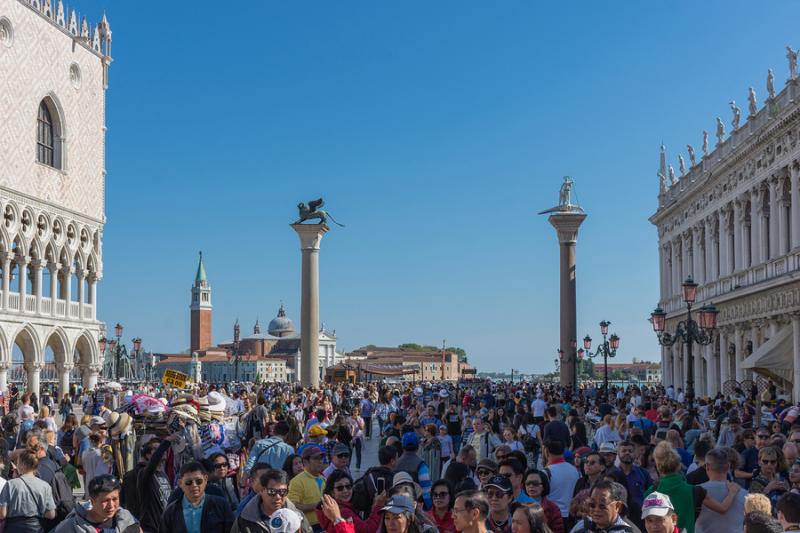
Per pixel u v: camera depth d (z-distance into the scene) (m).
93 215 87.44
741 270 67.50
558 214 77.12
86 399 71.31
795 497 11.02
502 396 80.94
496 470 15.00
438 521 13.89
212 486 15.52
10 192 73.50
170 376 36.91
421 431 29.23
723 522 14.39
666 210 91.69
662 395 58.47
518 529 11.35
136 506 15.50
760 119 63.69
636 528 11.72
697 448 17.06
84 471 23.97
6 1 73.50
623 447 16.27
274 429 21.00
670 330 92.38
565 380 76.19
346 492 14.26
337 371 140.38
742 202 68.12
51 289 80.44
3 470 19.53
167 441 15.84
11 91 74.00
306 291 72.88
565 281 77.19
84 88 85.88
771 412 37.78
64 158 82.38
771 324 60.53
